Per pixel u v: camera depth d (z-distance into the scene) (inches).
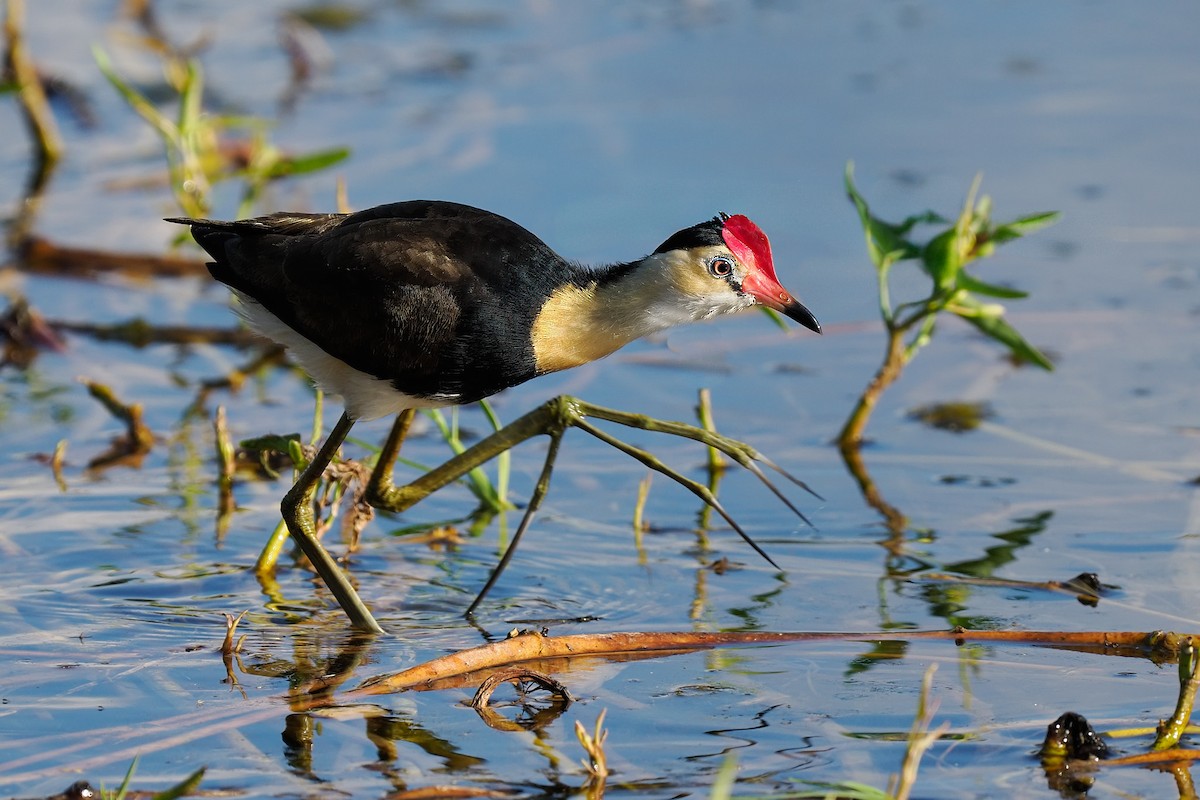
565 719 302.2
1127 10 806.5
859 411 454.0
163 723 296.4
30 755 285.0
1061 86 705.6
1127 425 456.4
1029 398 480.4
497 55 765.3
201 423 471.8
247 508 415.2
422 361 358.3
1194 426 452.4
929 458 444.1
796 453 450.9
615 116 685.3
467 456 362.6
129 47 753.6
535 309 363.3
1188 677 286.5
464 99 708.0
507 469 419.5
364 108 699.4
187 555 384.5
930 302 444.1
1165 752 283.6
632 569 379.9
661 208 594.9
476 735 295.1
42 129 658.8
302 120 685.3
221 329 541.6
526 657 325.1
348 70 745.0
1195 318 523.2
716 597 362.3
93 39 762.2
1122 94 693.3
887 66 735.1
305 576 377.4
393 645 338.0
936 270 440.5
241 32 791.1
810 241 584.7
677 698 310.3
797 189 613.0
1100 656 327.0
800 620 348.5
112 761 282.8
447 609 358.6
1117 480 421.7
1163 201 599.5
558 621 350.9
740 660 327.6
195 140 538.6
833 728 297.4
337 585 349.1
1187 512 400.8
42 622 345.1
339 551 393.4
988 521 401.4
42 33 764.6
